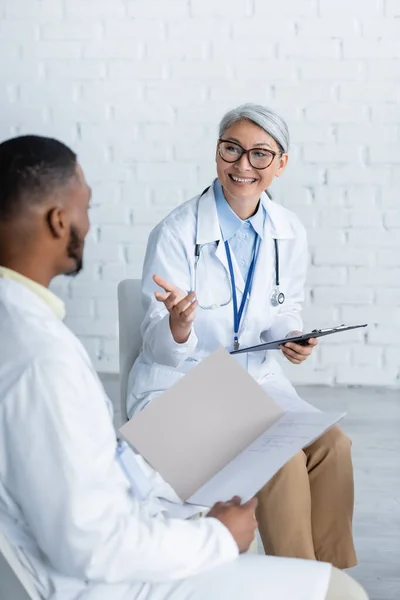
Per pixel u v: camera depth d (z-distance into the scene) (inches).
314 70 152.3
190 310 78.3
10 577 45.8
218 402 61.7
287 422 62.1
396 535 107.2
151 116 155.6
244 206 91.5
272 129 88.3
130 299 93.7
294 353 84.9
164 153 156.5
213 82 153.9
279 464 56.5
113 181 157.9
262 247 93.3
